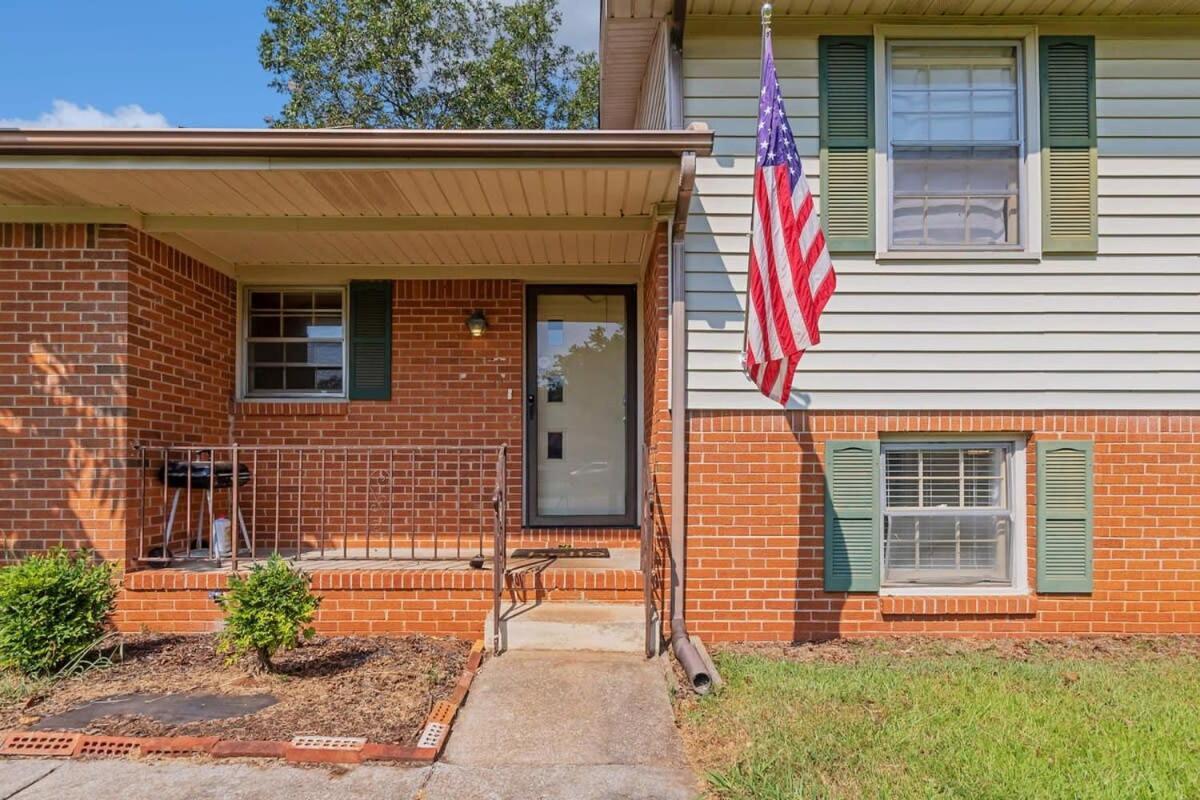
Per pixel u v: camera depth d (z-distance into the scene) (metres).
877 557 5.09
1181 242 5.08
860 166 5.09
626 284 6.52
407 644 4.74
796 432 5.08
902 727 3.49
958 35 5.09
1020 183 5.15
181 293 5.53
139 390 5.03
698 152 4.14
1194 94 5.11
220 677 4.09
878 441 5.10
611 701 3.89
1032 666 4.41
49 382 4.88
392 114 17.45
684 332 5.01
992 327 5.09
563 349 6.57
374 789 2.99
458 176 4.33
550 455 6.55
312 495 6.26
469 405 6.35
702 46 5.11
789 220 4.22
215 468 5.43
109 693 3.86
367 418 6.31
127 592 4.87
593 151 4.14
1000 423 5.08
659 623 4.88
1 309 4.88
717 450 5.07
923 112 5.21
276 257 6.00
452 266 6.29
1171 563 5.06
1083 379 5.07
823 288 4.16
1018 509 5.21
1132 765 3.11
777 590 5.06
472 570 5.10
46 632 4.04
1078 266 5.08
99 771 3.10
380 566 5.29
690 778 3.11
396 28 16.36
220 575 4.89
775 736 3.40
